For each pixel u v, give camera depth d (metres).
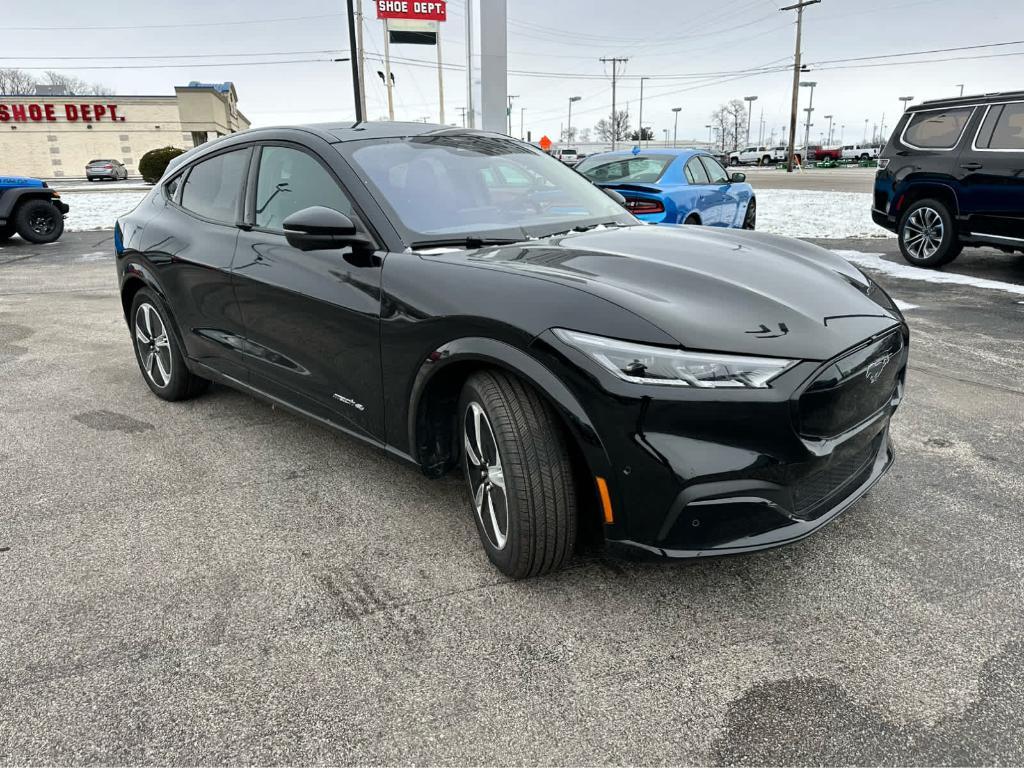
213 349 3.48
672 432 1.86
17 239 13.45
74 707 1.79
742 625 2.08
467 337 2.16
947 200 7.88
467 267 2.29
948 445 3.34
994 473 3.04
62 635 2.06
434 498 2.90
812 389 1.93
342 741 1.68
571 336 1.94
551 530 2.11
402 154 2.95
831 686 1.83
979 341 5.16
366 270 2.53
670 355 1.85
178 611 2.18
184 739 1.68
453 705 1.79
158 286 3.74
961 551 2.44
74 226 15.55
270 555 2.49
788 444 1.91
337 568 2.40
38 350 5.26
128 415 3.89
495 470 2.22
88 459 3.31
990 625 2.06
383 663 1.94
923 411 3.79
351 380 2.65
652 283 2.16
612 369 1.88
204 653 1.98
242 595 2.25
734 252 2.57
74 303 7.06
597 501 1.99
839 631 2.04
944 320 5.79
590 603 2.19
